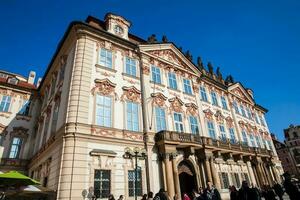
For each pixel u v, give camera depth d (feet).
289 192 31.42
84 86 58.90
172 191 59.62
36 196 50.65
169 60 88.63
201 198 44.91
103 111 59.77
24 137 93.30
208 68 121.90
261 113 144.15
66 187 45.88
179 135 68.13
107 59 68.49
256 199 35.53
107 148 55.67
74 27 66.90
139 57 77.92
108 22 76.48
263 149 108.68
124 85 68.13
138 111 67.56
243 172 93.91
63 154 49.26
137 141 62.03
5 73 117.08
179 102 81.66
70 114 54.24
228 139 94.27
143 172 59.31
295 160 275.80
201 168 73.51
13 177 37.04
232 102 115.65
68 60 70.28
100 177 51.47
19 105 97.81
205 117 91.25
